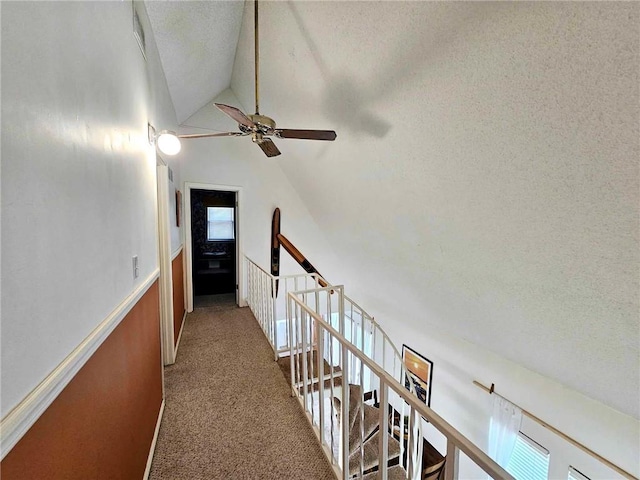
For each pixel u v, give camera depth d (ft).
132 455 4.12
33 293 1.93
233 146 13.33
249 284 13.50
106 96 3.41
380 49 4.79
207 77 10.41
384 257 10.12
